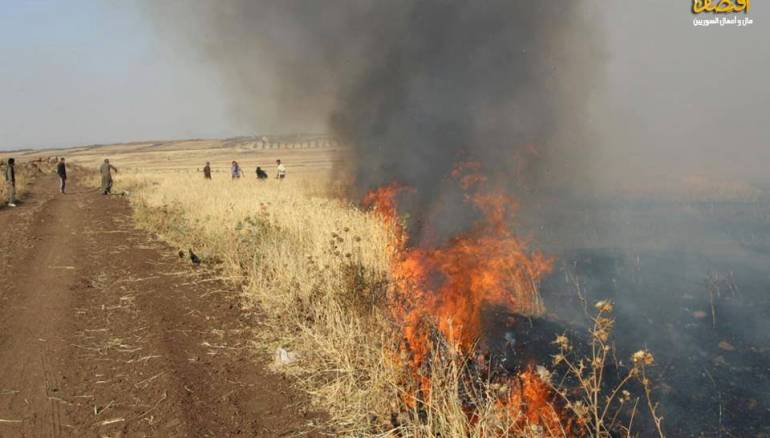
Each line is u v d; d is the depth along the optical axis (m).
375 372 3.93
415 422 3.32
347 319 4.88
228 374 4.32
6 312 5.98
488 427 3.21
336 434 3.45
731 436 3.87
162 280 7.36
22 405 3.85
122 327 5.45
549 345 5.49
